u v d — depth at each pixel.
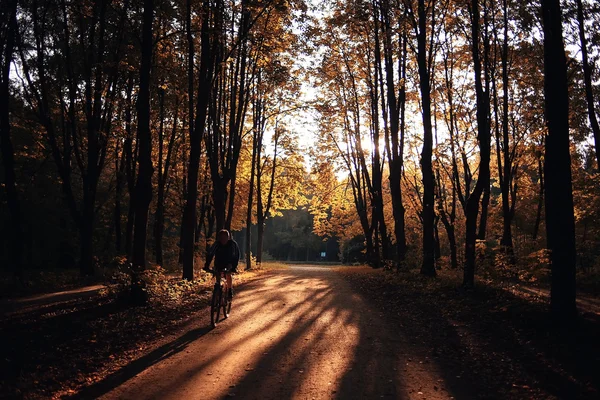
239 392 5.81
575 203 25.47
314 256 92.31
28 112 24.95
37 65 21.75
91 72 21.97
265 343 8.41
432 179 19.59
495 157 30.30
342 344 8.41
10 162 19.73
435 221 36.50
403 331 9.71
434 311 11.90
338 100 32.19
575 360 6.88
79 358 7.39
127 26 20.36
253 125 33.06
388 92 23.66
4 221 32.53
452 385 6.20
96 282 21.42
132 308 11.43
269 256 83.06
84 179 23.41
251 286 19.14
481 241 14.78
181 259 36.03
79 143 27.22
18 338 8.47
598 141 18.88
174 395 5.72
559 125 9.02
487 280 15.54
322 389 5.95
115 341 8.48
